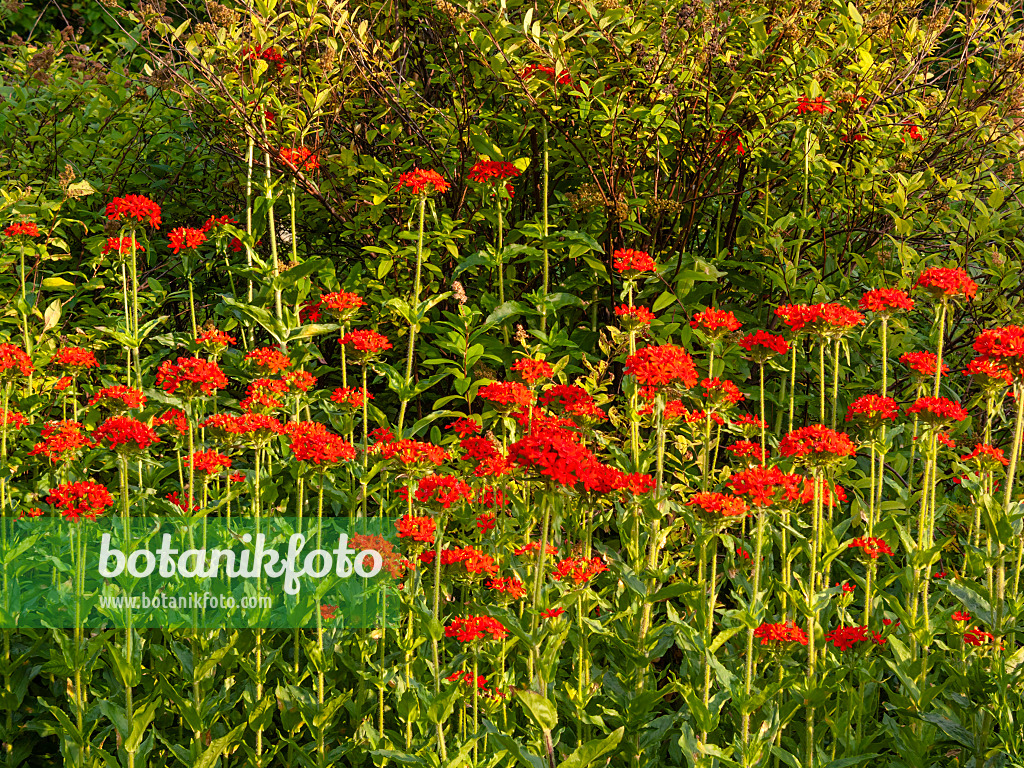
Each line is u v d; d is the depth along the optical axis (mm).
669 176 4078
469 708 2590
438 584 2350
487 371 3508
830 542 2494
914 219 4105
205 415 3506
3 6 6117
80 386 3943
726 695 2213
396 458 2465
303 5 3893
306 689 2553
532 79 3557
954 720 2383
